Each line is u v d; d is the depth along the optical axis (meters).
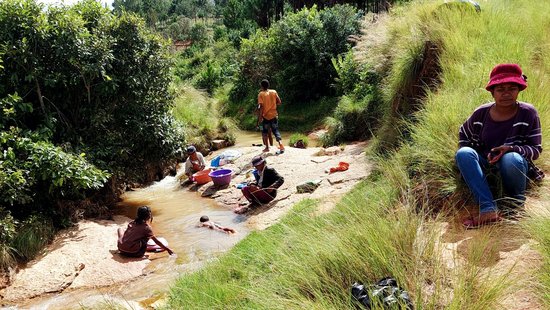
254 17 36.41
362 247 3.31
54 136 7.96
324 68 18.16
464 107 5.05
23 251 6.03
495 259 3.10
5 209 6.34
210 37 44.06
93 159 8.03
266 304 3.04
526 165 3.70
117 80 8.33
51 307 4.98
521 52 6.34
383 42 9.11
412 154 5.08
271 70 20.34
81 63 7.80
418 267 3.07
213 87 24.70
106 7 8.73
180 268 5.62
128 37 8.64
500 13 7.84
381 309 2.61
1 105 6.81
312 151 10.29
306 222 4.55
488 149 4.00
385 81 8.79
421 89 7.27
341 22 18.09
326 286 3.11
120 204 8.84
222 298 3.70
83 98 8.44
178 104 14.54
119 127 8.84
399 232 3.37
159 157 9.52
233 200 8.21
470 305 2.57
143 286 5.28
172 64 9.65
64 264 5.86
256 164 7.38
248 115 19.30
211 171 9.71
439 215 3.85
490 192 3.69
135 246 6.11
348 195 5.44
